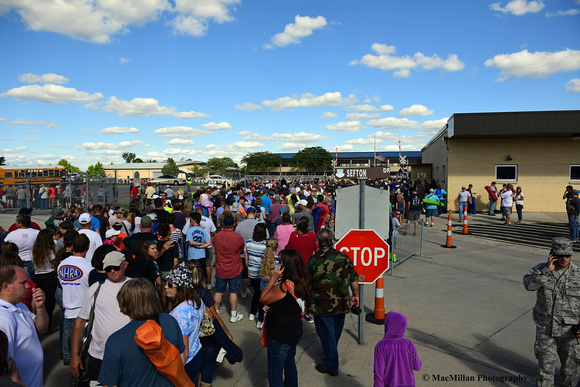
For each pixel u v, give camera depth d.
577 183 19.97
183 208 10.53
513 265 10.73
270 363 4.05
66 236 5.56
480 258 11.59
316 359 5.39
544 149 20.23
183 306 3.56
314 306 4.80
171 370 2.68
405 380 3.47
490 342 5.84
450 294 8.16
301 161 88.81
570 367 4.08
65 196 19.34
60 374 5.04
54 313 7.35
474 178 21.14
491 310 7.20
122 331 2.73
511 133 18.41
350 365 5.17
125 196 30.17
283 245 7.49
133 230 9.54
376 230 5.84
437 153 27.12
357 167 5.91
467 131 18.80
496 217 19.16
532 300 7.76
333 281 4.76
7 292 3.07
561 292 4.02
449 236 13.20
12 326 2.97
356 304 5.20
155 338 2.56
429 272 10.00
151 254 5.39
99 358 3.52
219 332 4.18
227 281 6.91
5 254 4.48
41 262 5.86
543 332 4.12
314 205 12.46
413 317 6.87
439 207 20.44
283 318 4.01
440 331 6.25
